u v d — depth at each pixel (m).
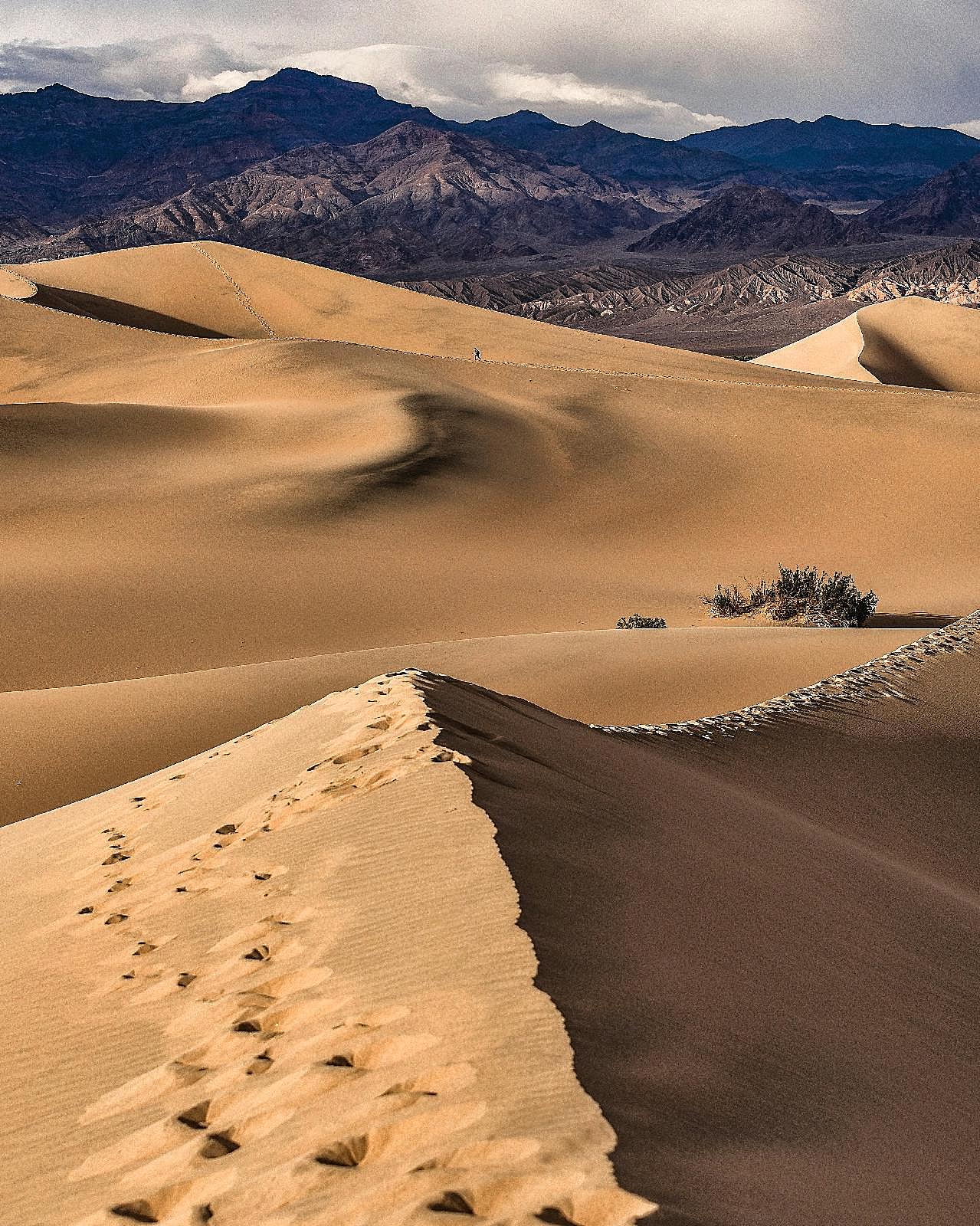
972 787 16.03
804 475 56.59
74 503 45.38
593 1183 4.03
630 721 20.58
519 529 48.88
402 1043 5.55
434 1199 4.07
